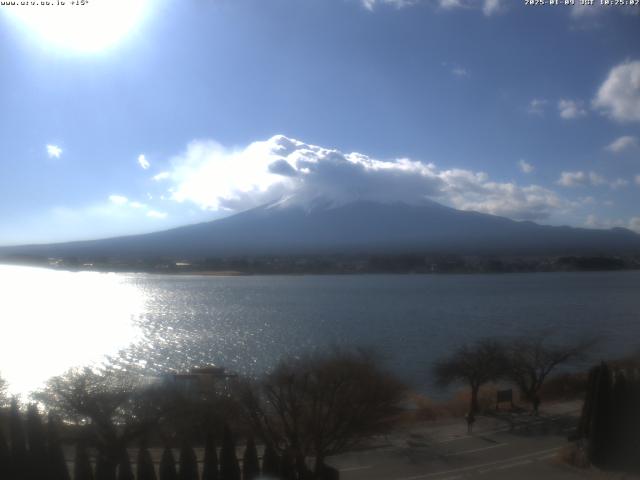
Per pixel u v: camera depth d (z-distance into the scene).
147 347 80.38
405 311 128.62
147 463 23.56
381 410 31.59
